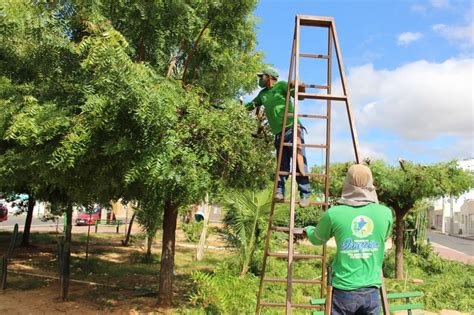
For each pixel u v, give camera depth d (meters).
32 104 6.70
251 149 8.08
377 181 14.29
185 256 17.69
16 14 6.39
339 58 5.61
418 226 19.41
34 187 9.78
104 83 6.09
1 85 7.67
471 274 16.42
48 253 16.95
